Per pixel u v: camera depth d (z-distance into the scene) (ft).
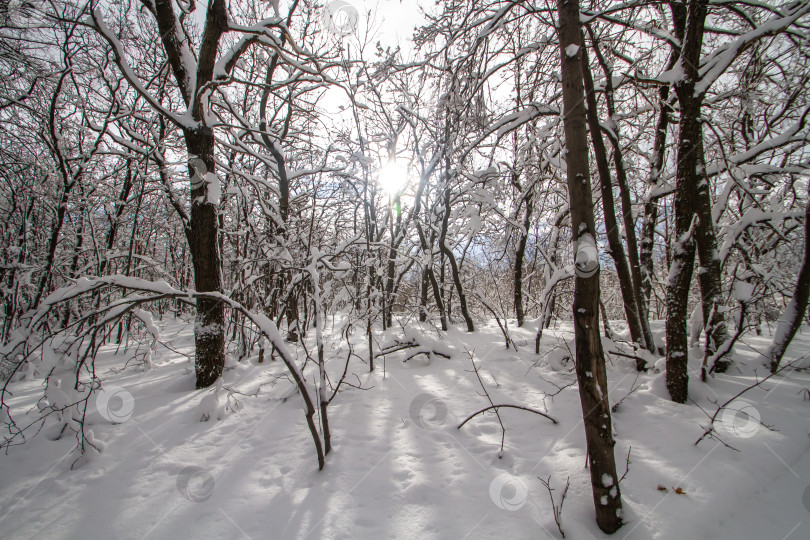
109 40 13.85
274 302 20.51
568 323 30.09
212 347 15.84
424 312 26.99
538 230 31.81
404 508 8.41
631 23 14.94
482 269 37.01
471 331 25.96
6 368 13.65
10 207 26.99
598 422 7.66
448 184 23.22
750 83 17.94
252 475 9.59
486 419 12.38
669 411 12.14
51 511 8.24
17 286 22.93
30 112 23.57
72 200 24.47
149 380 16.93
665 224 35.55
